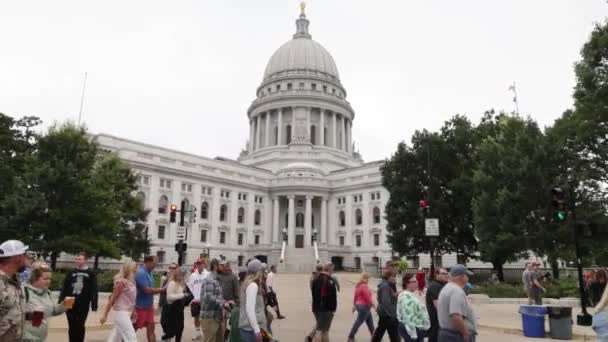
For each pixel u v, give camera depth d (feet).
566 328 51.49
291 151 336.90
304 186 285.84
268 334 30.12
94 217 113.39
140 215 161.89
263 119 369.71
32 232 107.55
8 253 20.26
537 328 52.37
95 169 131.13
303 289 130.41
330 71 389.19
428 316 34.37
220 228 264.52
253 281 28.71
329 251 270.26
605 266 105.60
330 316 40.63
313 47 392.06
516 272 162.91
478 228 121.60
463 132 152.56
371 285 146.92
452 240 148.87
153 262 40.19
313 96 353.51
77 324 37.65
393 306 38.75
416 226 148.05
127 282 34.47
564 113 125.29
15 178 111.86
